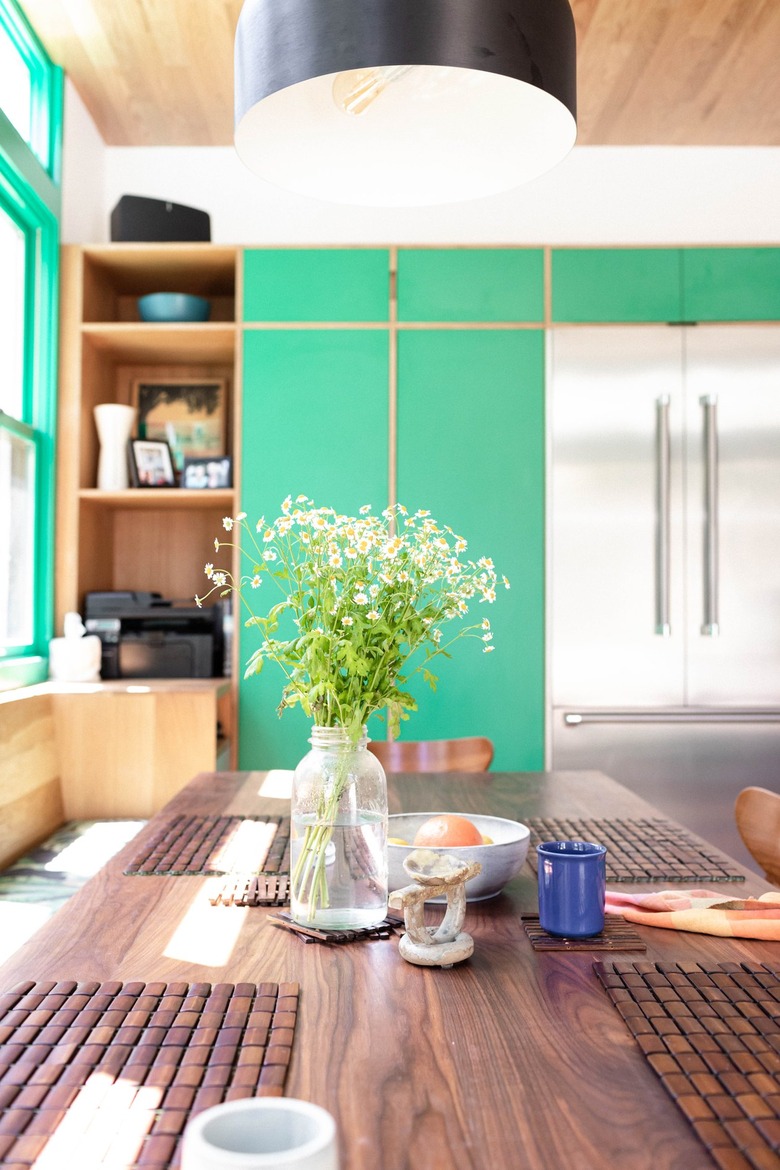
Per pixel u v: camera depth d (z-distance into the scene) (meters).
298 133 1.43
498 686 3.41
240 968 0.97
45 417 3.35
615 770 3.41
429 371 3.45
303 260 3.45
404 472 3.43
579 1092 0.71
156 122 3.81
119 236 3.51
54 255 3.36
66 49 3.30
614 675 3.42
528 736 3.40
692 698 3.43
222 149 4.03
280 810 1.72
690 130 3.93
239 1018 0.82
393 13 1.14
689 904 1.14
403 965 0.98
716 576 3.44
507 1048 0.78
